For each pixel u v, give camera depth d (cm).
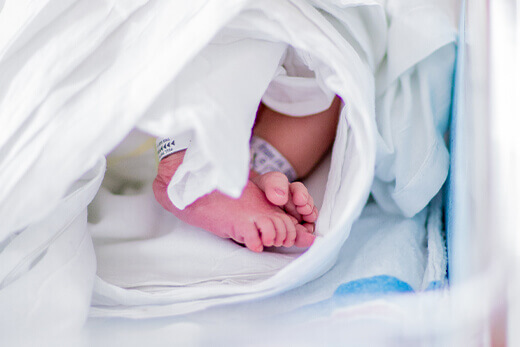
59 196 61
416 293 63
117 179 89
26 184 60
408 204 82
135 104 57
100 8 60
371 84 73
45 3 59
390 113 82
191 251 76
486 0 58
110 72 59
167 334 55
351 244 82
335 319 52
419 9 79
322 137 84
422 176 79
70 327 62
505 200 44
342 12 74
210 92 61
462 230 52
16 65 61
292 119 83
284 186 74
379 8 75
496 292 41
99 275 74
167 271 75
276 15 62
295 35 63
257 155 82
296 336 49
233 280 73
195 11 59
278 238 71
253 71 67
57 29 60
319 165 88
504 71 51
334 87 63
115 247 77
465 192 52
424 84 82
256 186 77
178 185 67
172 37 59
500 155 47
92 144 59
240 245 77
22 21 60
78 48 59
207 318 66
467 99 59
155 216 82
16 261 64
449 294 54
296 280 68
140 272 75
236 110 62
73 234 68
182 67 57
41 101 59
